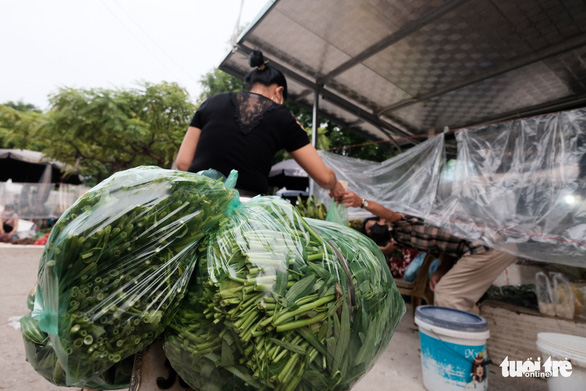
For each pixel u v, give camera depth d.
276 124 1.26
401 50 2.60
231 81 10.80
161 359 0.79
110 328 0.61
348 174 3.28
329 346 0.67
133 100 8.53
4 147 12.87
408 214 2.41
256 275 0.65
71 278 0.58
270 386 0.64
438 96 3.13
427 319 1.79
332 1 2.23
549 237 1.75
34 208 7.31
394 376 1.96
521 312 2.12
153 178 0.67
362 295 0.75
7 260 4.43
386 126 3.79
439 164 2.57
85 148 9.94
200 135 1.28
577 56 2.34
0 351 1.95
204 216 0.71
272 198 0.86
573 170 1.74
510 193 1.95
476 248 2.07
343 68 2.95
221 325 0.65
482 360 1.64
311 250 0.73
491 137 2.11
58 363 0.74
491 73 2.66
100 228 0.59
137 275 0.62
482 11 2.09
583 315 2.00
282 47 2.82
